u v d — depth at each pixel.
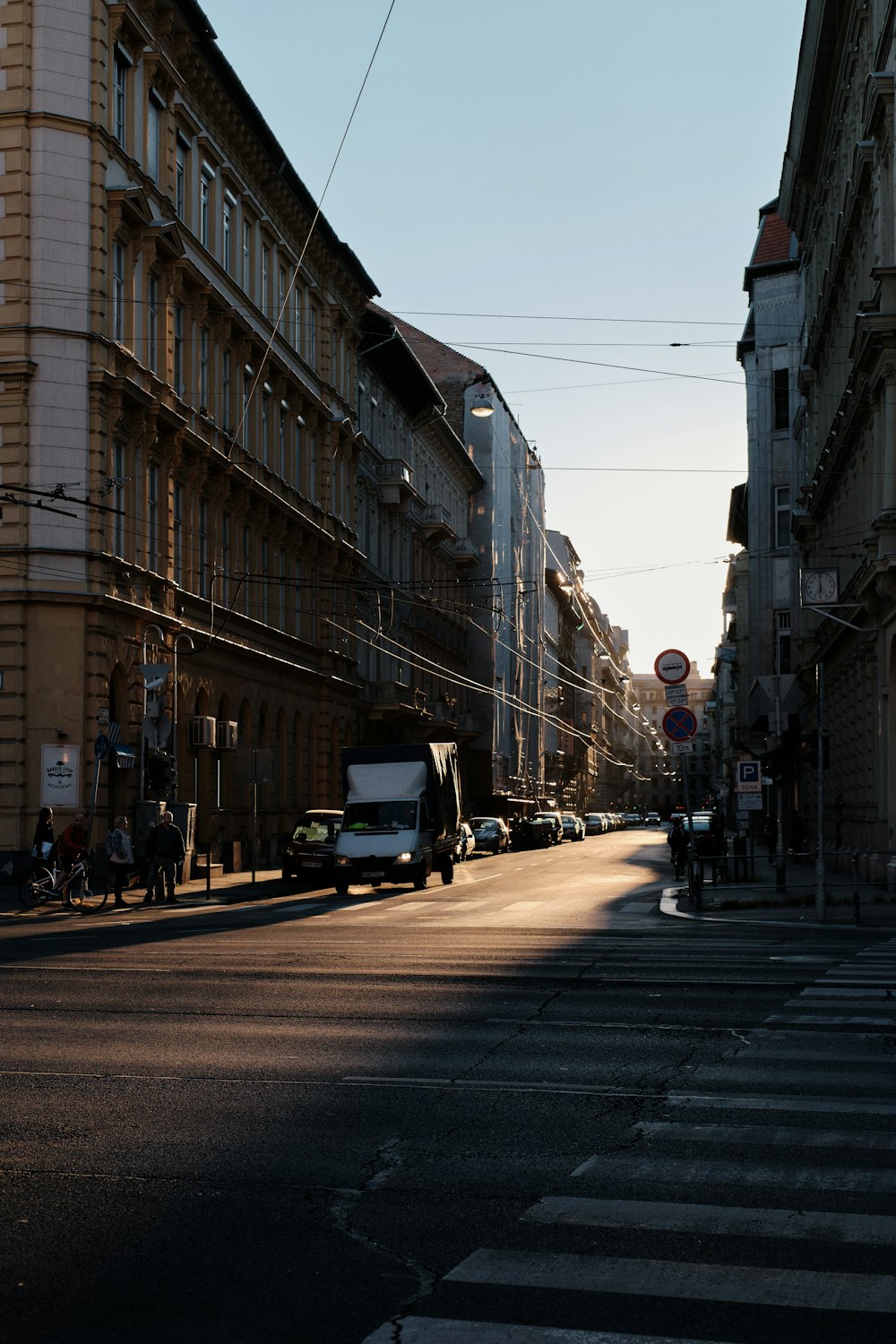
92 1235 6.29
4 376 31.47
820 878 23.70
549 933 21.48
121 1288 5.62
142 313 35.25
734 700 102.50
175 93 38.19
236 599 41.12
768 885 33.62
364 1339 5.10
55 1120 8.47
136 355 34.97
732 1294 5.53
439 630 77.69
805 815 56.09
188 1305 5.43
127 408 33.78
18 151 31.81
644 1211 6.61
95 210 32.28
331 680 52.94
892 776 33.16
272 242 47.88
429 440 76.38
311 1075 9.77
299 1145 7.88
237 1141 7.98
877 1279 5.69
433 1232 6.32
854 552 39.09
